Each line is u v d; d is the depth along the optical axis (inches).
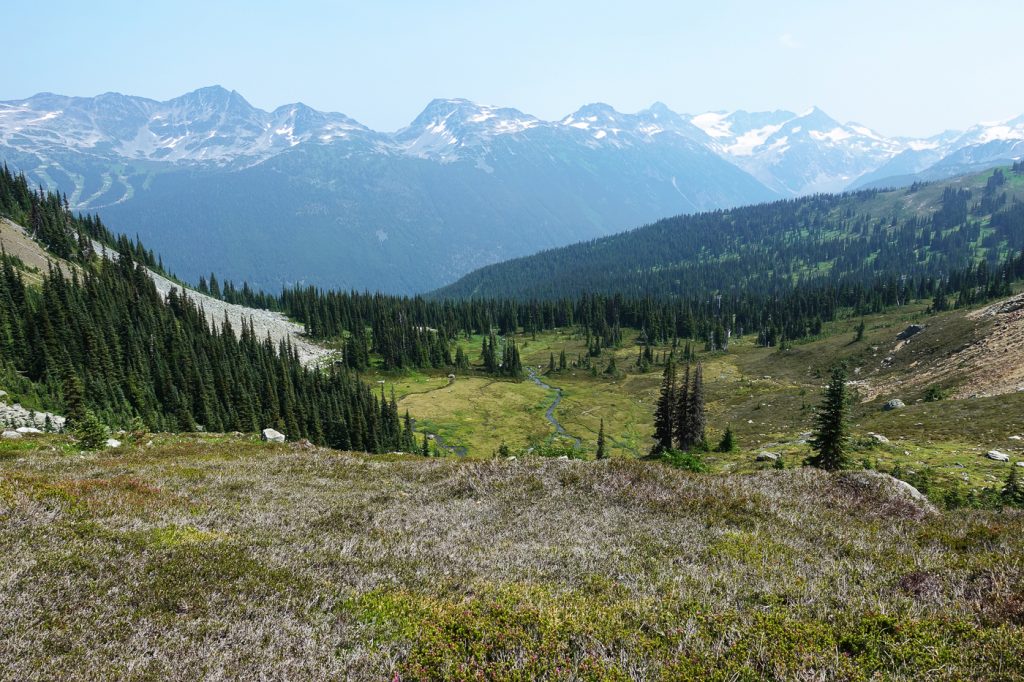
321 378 5177.2
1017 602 375.2
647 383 5984.3
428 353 7194.9
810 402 3506.4
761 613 380.8
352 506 715.4
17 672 292.0
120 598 380.2
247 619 373.7
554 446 4028.1
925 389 2797.7
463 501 766.5
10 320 3467.0
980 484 1283.2
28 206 6830.7
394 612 392.8
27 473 789.2
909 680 307.0
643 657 336.8
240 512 652.7
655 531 626.5
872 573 485.1
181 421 3417.8
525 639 350.0
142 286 6146.7
